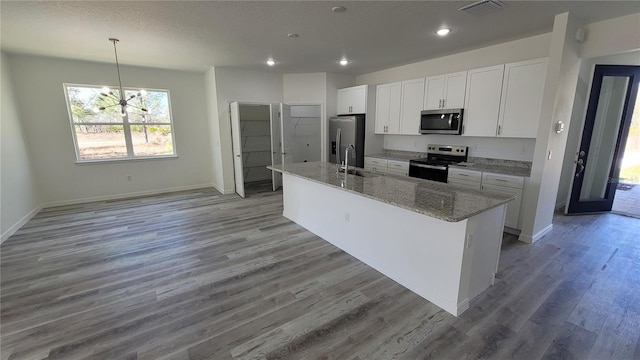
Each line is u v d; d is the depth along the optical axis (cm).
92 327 205
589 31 312
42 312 221
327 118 612
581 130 411
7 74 421
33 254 319
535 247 324
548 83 305
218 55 446
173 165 614
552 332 196
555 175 346
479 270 232
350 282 261
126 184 568
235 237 365
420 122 475
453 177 411
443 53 440
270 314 218
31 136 470
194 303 232
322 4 262
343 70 575
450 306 217
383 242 271
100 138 539
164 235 373
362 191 250
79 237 367
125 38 357
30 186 455
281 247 336
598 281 257
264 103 596
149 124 582
